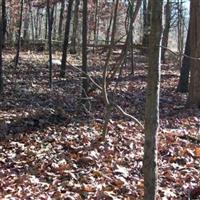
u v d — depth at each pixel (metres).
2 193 7.17
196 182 8.26
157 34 4.86
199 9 16.42
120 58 6.99
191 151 10.05
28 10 45.16
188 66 20.94
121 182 7.79
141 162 9.27
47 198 7.01
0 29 17.06
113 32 6.77
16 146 10.12
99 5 43.66
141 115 14.45
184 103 17.86
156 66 4.91
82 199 7.12
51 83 19.80
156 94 4.96
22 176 8.05
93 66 27.94
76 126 12.05
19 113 13.41
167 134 11.50
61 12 41.44
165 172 8.52
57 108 14.49
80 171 8.47
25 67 25.83
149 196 5.10
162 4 4.83
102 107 14.64
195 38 16.47
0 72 17.12
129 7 7.40
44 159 9.11
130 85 21.39
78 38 42.41
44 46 37.56
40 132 11.36
